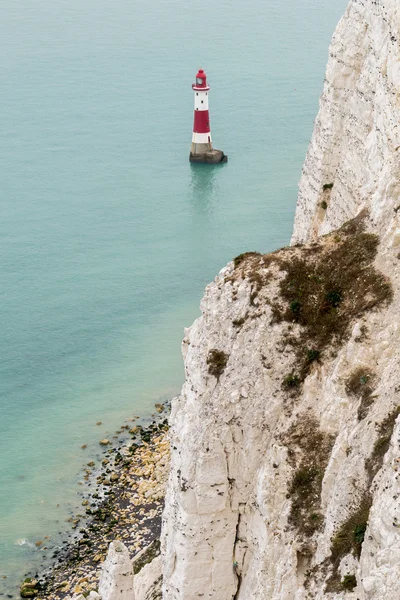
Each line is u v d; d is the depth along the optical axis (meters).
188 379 55.59
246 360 52.69
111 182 187.12
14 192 181.00
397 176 52.28
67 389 117.69
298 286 52.97
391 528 36.47
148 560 75.19
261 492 50.69
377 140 58.41
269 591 49.12
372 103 62.59
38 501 97.25
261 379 52.34
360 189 60.47
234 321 53.31
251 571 52.34
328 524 44.28
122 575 60.47
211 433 52.72
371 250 51.84
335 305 51.91
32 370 122.06
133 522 92.75
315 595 43.03
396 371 44.88
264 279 53.59
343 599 39.22
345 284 52.06
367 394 47.22
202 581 54.28
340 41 68.88
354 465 43.16
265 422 52.19
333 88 69.06
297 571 46.69
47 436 108.25
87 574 86.12
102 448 105.75
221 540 53.75
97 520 93.75
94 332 131.00
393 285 49.91
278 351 52.38
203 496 53.06
